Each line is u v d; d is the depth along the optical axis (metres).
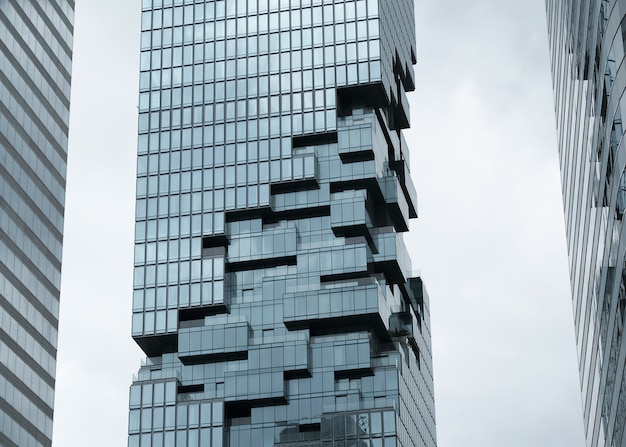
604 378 111.81
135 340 194.25
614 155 95.50
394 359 187.00
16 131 138.50
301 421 182.38
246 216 199.25
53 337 143.00
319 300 189.50
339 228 194.88
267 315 191.25
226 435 183.88
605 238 104.50
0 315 128.38
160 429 184.25
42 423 136.62
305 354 185.88
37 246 140.75
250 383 185.25
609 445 111.31
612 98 94.81
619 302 97.75
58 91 153.62
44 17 151.88
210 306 191.75
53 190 147.88
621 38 90.25
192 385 189.25
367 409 178.88
